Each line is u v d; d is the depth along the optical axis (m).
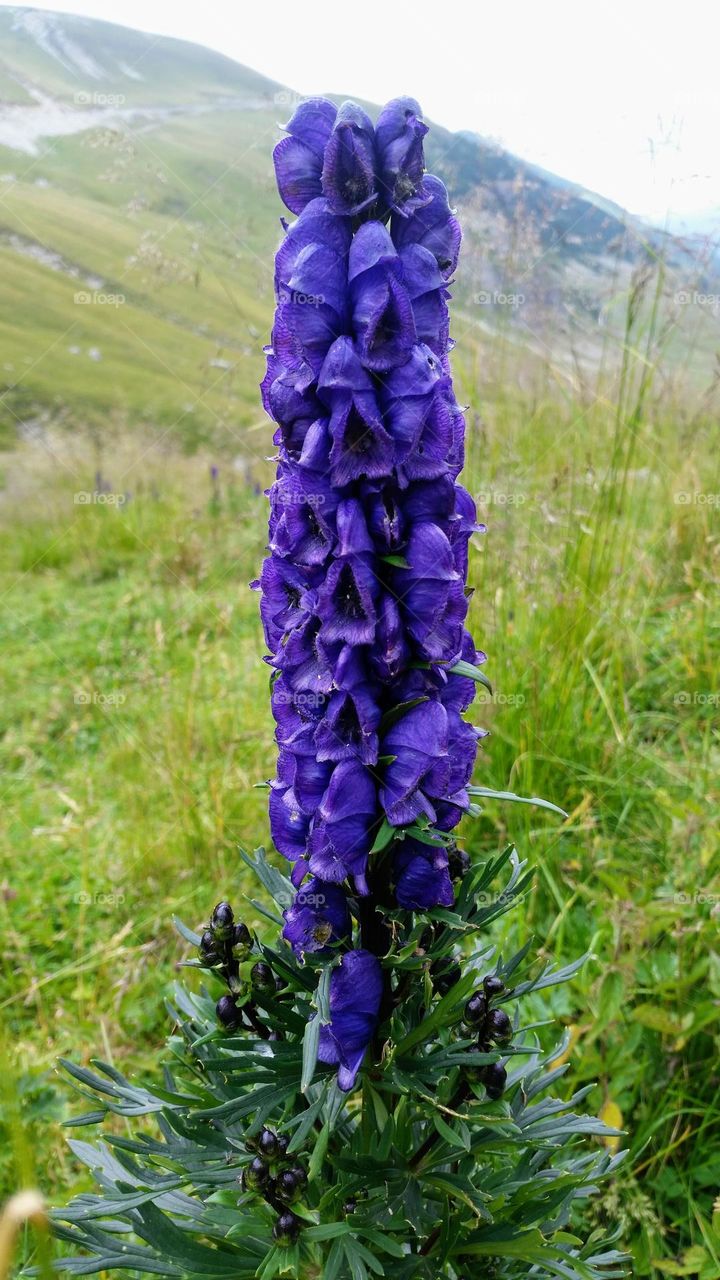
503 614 0.60
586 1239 0.34
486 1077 0.23
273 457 0.22
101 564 1.16
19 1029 0.48
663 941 0.44
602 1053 0.38
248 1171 0.22
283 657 0.22
